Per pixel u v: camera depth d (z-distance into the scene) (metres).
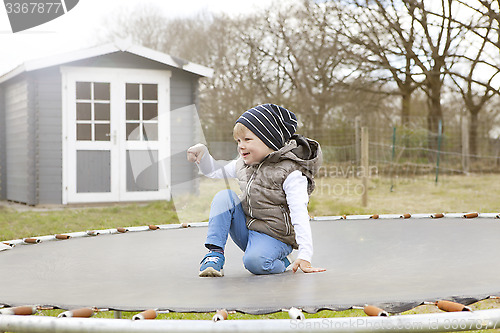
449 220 2.65
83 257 1.75
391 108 15.61
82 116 6.57
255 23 13.09
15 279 1.38
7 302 1.10
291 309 0.94
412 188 8.48
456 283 1.19
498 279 1.24
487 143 12.76
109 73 6.55
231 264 1.63
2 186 7.55
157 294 1.15
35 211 5.71
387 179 9.98
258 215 1.52
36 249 1.92
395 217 2.76
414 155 11.80
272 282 1.28
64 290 1.22
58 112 6.54
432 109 13.60
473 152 12.73
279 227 1.51
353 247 1.87
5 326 0.90
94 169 6.55
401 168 11.16
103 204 6.42
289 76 13.80
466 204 6.38
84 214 5.33
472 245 1.85
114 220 4.88
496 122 14.38
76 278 1.39
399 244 1.90
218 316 0.87
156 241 2.11
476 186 8.72
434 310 1.93
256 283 1.27
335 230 2.33
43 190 6.49
